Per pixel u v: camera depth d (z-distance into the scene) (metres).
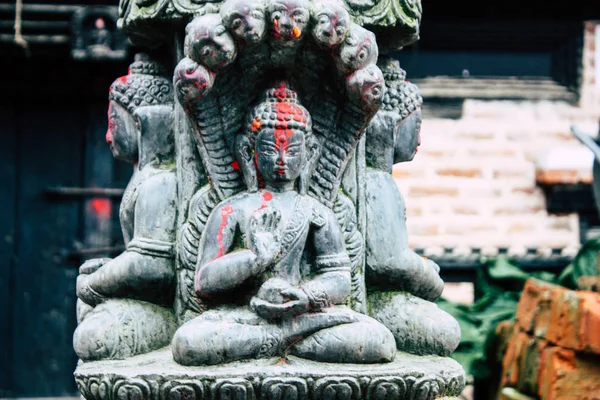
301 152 3.30
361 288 3.47
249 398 3.07
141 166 3.66
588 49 7.50
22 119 7.31
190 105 3.29
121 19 3.64
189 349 3.10
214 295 3.26
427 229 7.43
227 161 3.39
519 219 7.46
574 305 4.18
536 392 4.38
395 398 3.12
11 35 6.83
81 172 7.36
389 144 3.69
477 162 7.50
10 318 7.27
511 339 4.75
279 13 3.17
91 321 3.35
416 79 7.53
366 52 3.25
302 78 3.41
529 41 7.50
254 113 3.30
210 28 3.17
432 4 7.24
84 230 7.31
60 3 6.88
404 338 3.49
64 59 7.07
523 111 7.57
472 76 7.57
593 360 4.18
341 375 3.06
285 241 3.26
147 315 3.44
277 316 3.16
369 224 3.56
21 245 7.29
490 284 5.62
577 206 7.48
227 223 3.29
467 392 6.38
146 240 3.46
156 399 3.08
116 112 3.74
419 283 3.61
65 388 7.30
